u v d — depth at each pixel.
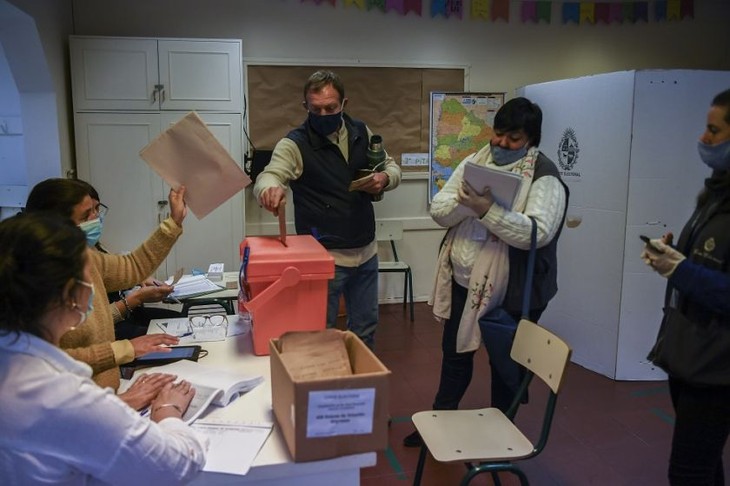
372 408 1.20
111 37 3.81
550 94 3.69
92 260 1.63
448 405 2.45
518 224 1.99
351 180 2.54
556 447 2.70
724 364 1.52
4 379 1.00
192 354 1.76
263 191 2.10
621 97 3.25
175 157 1.81
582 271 3.60
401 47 4.68
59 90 3.80
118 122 3.91
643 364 3.43
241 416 1.39
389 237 4.78
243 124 4.26
